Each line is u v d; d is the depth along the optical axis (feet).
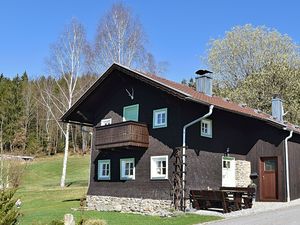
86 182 125.08
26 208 71.87
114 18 111.34
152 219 48.96
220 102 67.31
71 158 188.55
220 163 63.31
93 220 37.19
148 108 63.16
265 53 131.75
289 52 130.31
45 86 162.20
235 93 124.77
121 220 48.26
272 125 66.90
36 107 216.33
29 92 215.31
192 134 59.00
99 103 72.95
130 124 60.03
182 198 55.01
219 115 65.00
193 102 59.16
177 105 58.70
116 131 61.98
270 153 67.56
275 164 67.10
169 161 58.03
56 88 161.99
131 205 61.62
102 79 67.51
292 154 67.87
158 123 61.11
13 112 207.72
